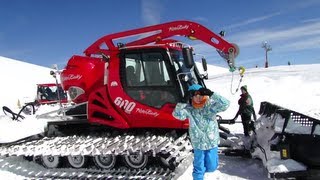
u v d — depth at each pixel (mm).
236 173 6844
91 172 7180
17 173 7438
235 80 29984
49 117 8297
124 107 7207
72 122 7883
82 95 8117
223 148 8594
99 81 7992
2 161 8133
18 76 48188
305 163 5762
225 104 5363
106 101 7367
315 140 5695
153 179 6426
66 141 7504
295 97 18797
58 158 7520
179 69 7152
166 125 6918
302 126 5953
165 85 6957
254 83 26312
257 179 6469
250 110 8867
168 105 6902
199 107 5426
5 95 35594
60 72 8461
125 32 7852
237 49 7492
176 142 6523
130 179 6566
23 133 12797
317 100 17188
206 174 6809
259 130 7238
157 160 6844
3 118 15547
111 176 6816
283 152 5844
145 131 7340
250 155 7684
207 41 7578
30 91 38938
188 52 6785
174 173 6496
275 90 22219
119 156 7125
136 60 7184
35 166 7816
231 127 11719
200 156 5492
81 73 8023
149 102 7051
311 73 29859
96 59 8141
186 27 7641
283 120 6145
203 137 5430
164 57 6980
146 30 7816
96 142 7141
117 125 7258
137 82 7164
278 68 44438
